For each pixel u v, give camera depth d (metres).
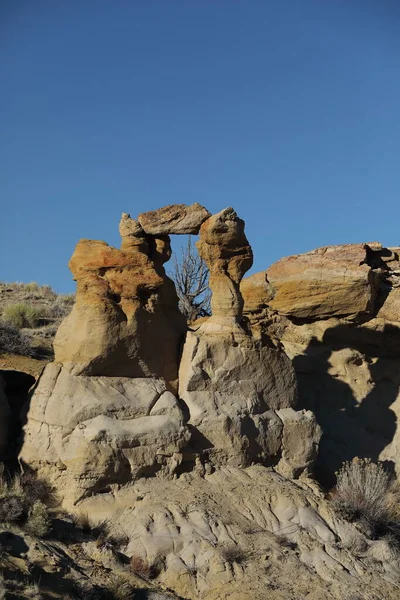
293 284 22.92
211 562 14.30
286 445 18.05
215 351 17.72
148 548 14.41
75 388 16.00
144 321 17.08
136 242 17.83
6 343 26.47
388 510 17.56
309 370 23.06
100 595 12.86
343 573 14.81
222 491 16.19
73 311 16.89
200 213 18.38
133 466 15.68
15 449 16.23
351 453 21.53
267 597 13.68
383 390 22.77
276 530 15.63
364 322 23.11
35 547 13.48
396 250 24.58
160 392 16.73
